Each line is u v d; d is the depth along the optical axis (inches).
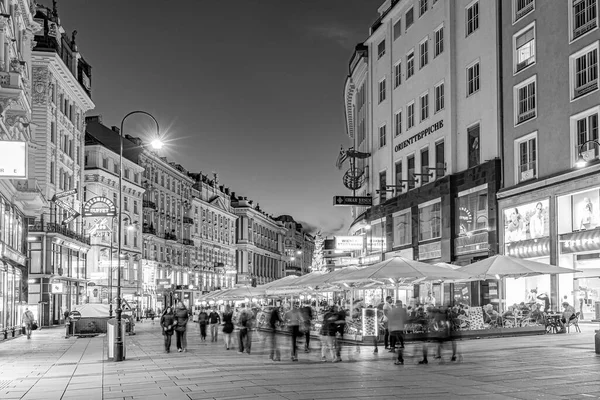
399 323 762.8
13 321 1600.6
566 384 554.9
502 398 488.7
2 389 626.2
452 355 788.0
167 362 870.4
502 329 1139.3
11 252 1503.4
